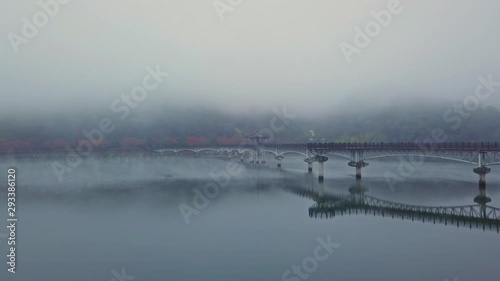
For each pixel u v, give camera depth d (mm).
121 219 42125
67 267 28281
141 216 43500
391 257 29188
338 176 79125
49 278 26344
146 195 57906
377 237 34250
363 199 52656
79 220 41750
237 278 25750
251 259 29375
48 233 36781
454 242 32438
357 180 69875
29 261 29531
